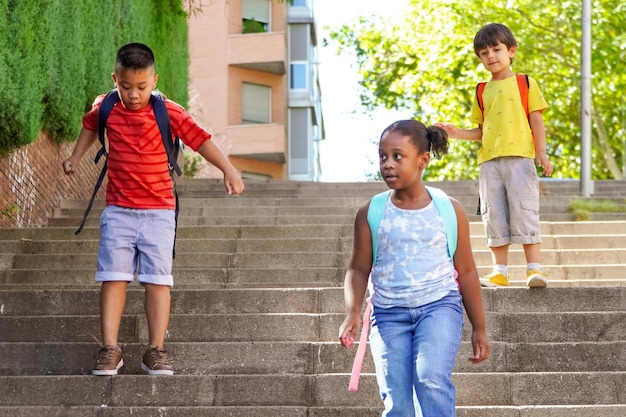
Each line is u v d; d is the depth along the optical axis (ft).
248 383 19.71
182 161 76.28
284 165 133.18
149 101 20.29
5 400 19.62
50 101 40.45
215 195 53.36
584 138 56.59
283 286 31.78
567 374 19.84
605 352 20.89
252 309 23.15
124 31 52.21
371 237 16.42
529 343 21.08
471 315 16.37
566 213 44.19
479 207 25.26
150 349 20.13
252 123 130.52
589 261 34.83
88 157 51.24
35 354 21.17
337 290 23.13
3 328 22.02
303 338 22.03
